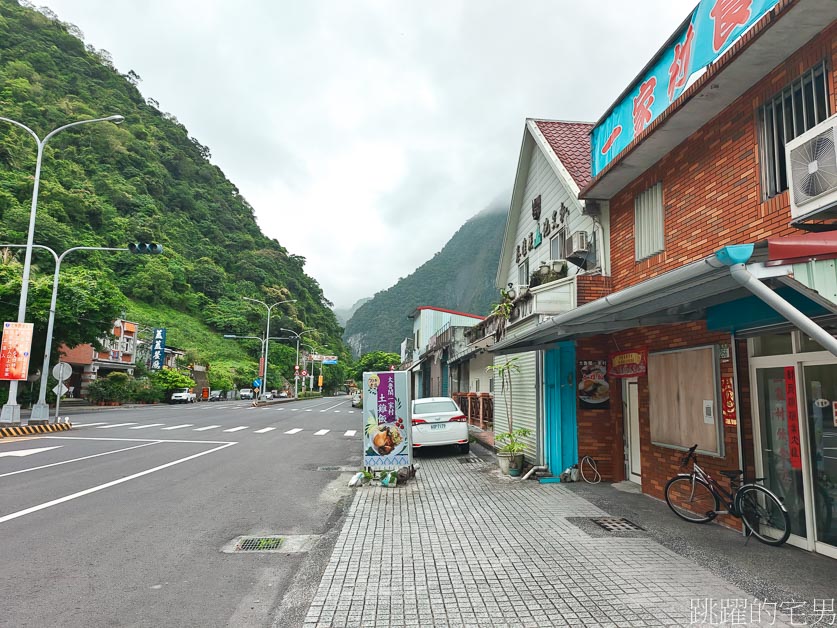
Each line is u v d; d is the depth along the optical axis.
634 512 7.16
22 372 19.80
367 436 9.59
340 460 13.02
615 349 9.20
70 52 108.00
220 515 7.25
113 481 9.56
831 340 3.12
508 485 9.22
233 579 4.86
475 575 4.82
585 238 10.07
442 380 30.58
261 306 95.62
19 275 29.98
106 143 93.06
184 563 5.28
